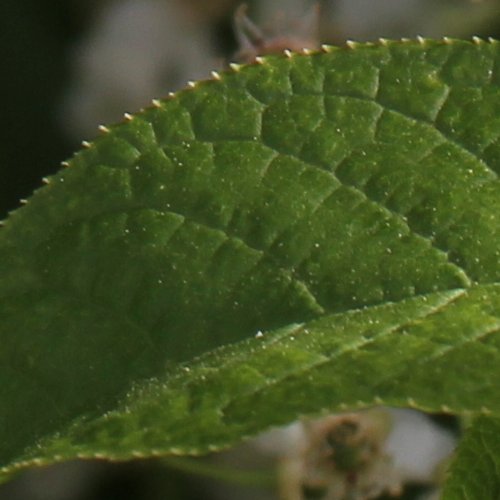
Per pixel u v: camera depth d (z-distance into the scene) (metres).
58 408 0.17
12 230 0.17
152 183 0.17
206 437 0.16
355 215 0.17
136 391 0.16
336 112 0.17
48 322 0.17
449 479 0.17
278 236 0.17
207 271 0.17
